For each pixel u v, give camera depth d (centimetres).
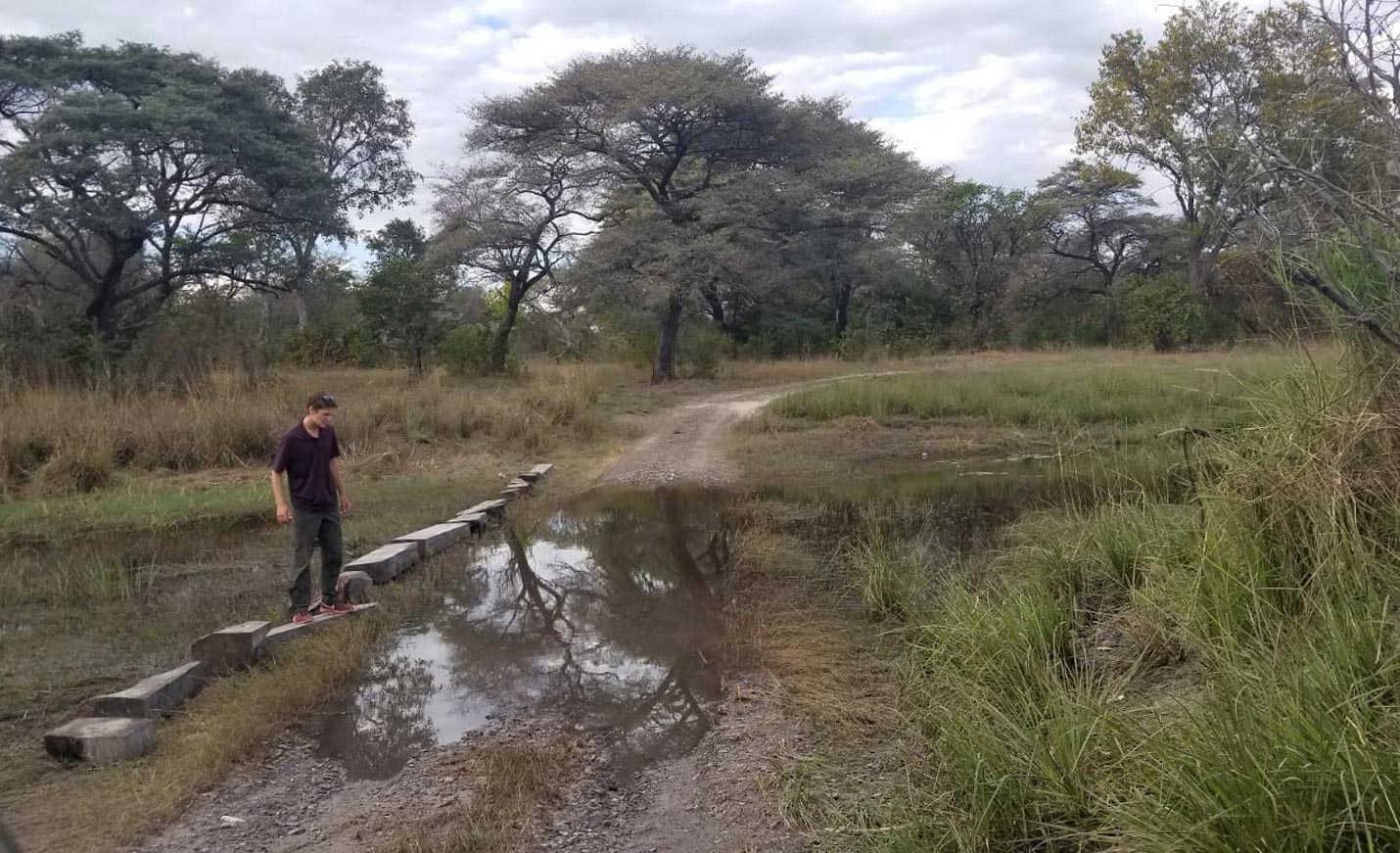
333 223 2641
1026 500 1078
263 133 2444
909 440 1555
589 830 418
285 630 658
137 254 2616
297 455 694
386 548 870
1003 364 2612
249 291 3133
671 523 1086
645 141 2720
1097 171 2967
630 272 2648
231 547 958
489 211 2736
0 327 1945
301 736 523
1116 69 2386
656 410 2130
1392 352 439
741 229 2666
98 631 694
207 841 412
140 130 2183
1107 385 1811
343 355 2842
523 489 1259
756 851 394
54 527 1050
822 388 1984
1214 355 2425
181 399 1706
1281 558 455
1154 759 336
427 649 664
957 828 368
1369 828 269
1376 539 425
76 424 1354
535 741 509
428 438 1541
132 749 489
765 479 1348
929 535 913
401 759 493
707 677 599
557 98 2641
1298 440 472
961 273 4194
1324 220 411
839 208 2941
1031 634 514
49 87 2269
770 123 2744
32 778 468
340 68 3834
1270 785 286
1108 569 595
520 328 3984
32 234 2319
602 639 680
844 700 536
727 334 3569
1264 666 357
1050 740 389
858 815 409
